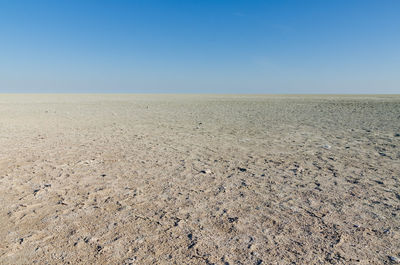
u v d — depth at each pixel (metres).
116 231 2.96
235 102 37.59
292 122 14.33
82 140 8.84
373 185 4.43
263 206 3.62
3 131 10.73
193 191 4.19
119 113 20.39
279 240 2.77
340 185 4.45
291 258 2.46
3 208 3.54
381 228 3.01
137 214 3.38
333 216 3.31
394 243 2.71
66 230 2.98
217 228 3.02
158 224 3.12
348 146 7.84
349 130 11.20
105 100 44.12
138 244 2.70
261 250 2.59
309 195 4.01
